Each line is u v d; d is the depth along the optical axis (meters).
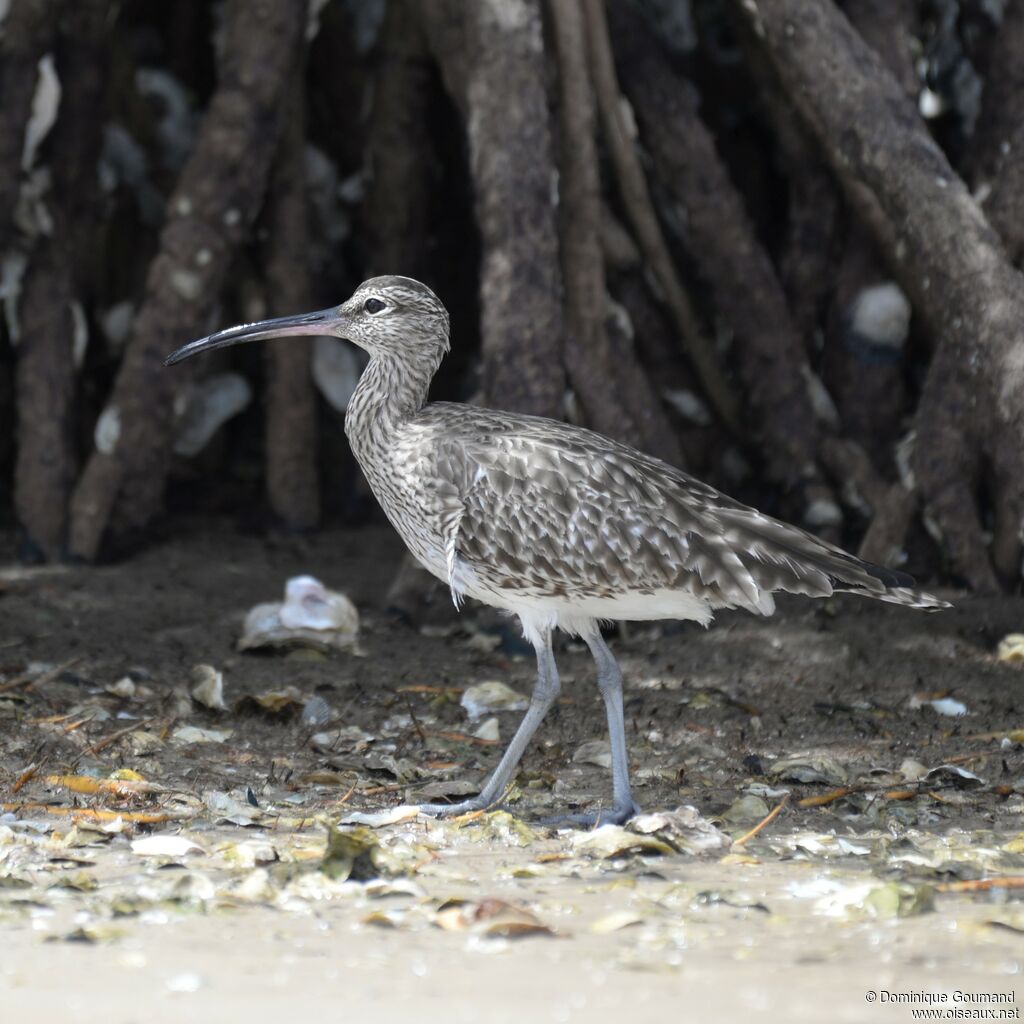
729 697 10.88
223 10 15.16
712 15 15.28
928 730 10.38
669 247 14.34
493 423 9.47
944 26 14.77
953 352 12.45
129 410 14.12
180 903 7.10
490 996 5.86
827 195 13.92
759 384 13.52
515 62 12.38
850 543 13.52
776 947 6.55
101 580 13.68
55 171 14.66
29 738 9.81
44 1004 5.71
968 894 7.42
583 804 9.09
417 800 9.09
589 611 9.17
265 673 11.44
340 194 16.36
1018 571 12.62
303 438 15.28
